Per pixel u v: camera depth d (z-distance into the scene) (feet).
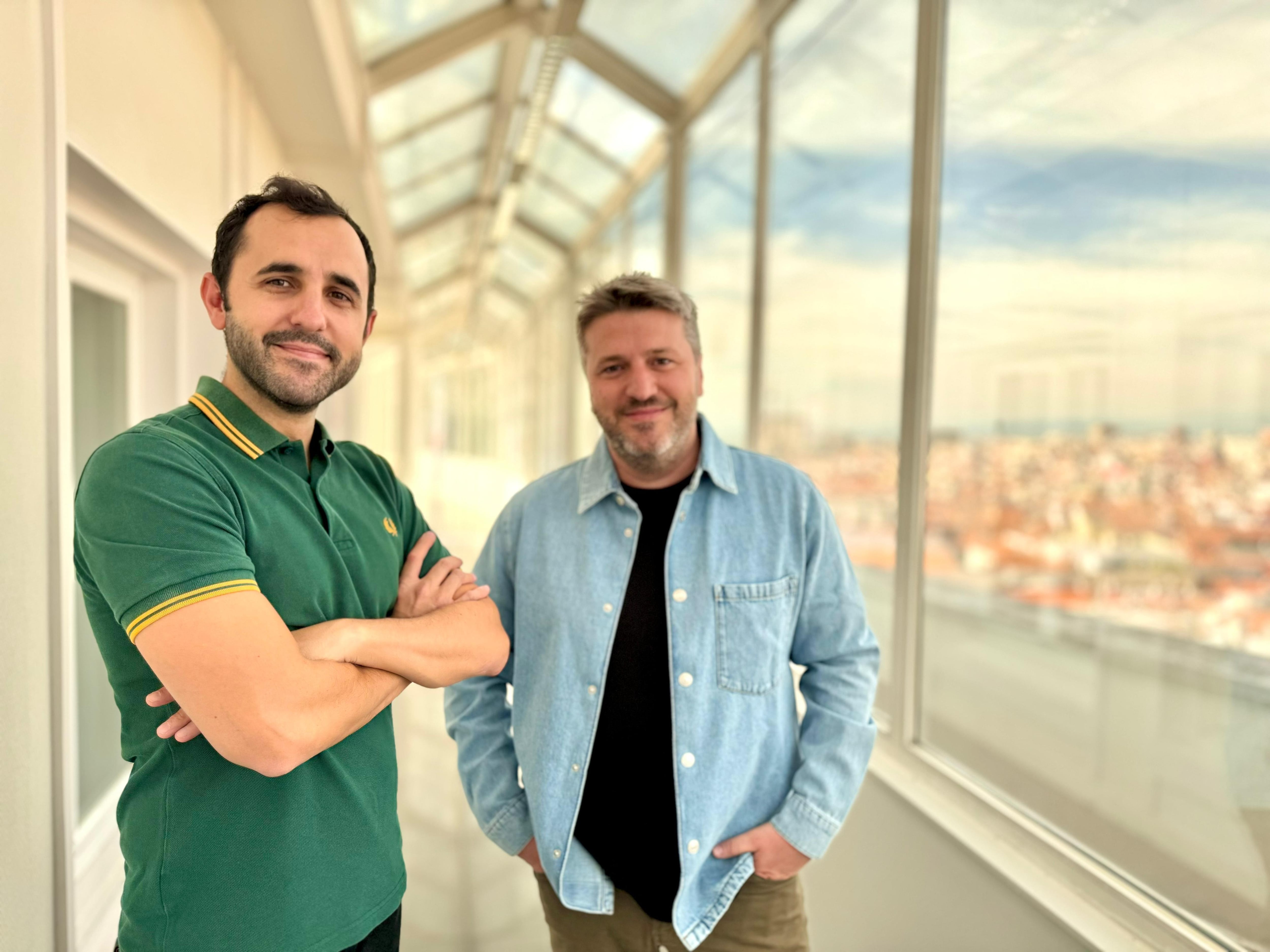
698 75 15.40
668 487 4.90
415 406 46.37
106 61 6.77
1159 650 5.21
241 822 3.41
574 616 4.63
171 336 10.48
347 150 16.63
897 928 6.30
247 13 10.90
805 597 4.77
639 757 4.53
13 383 4.42
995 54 6.83
